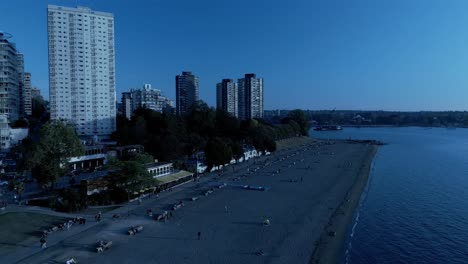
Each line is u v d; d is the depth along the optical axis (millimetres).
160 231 83875
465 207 107125
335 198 115438
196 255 70688
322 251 73500
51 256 68562
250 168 177375
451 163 196750
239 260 68562
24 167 118250
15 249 71188
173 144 165125
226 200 112625
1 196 106250
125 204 106000
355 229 87688
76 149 114000
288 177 152875
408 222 93375
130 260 68000
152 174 118688
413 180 148625
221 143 166250
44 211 93688
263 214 97688
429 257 72750
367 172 166000
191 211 100125
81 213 96000
